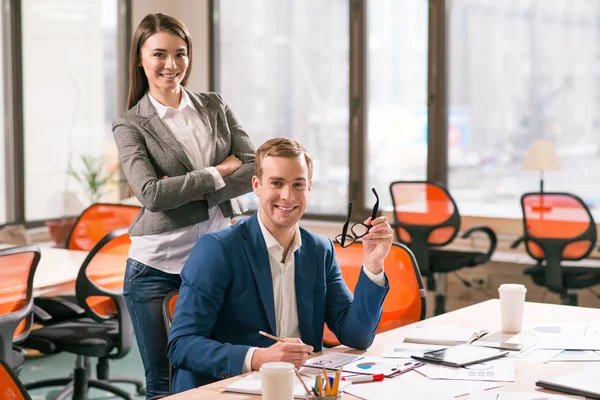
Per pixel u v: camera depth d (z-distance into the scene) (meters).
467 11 6.15
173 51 2.78
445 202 5.32
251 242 2.24
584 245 5.02
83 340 3.69
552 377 1.95
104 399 4.33
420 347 2.26
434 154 6.25
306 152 2.23
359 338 2.24
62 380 4.29
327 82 6.63
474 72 6.15
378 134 6.46
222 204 2.91
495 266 5.59
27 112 5.97
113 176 6.60
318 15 6.64
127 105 2.94
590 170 5.78
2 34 5.82
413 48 6.28
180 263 2.80
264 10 6.88
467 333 2.39
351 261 2.87
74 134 6.35
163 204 2.71
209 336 2.24
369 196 6.53
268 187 2.19
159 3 7.07
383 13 6.39
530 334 2.40
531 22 5.93
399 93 6.36
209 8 7.04
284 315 2.25
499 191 6.11
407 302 2.80
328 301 2.38
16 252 3.22
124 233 3.77
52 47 6.16
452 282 5.78
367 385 1.90
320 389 1.70
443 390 1.86
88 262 3.66
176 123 2.85
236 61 7.04
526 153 6.00
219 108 2.98
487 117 6.12
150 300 2.78
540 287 5.45
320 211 6.72
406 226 5.38
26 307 3.35
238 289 2.21
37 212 6.05
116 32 6.71
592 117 5.75
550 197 4.97
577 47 5.79
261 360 1.99
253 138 7.02
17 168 5.90
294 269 2.27
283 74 6.83
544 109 5.92
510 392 1.84
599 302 5.30
